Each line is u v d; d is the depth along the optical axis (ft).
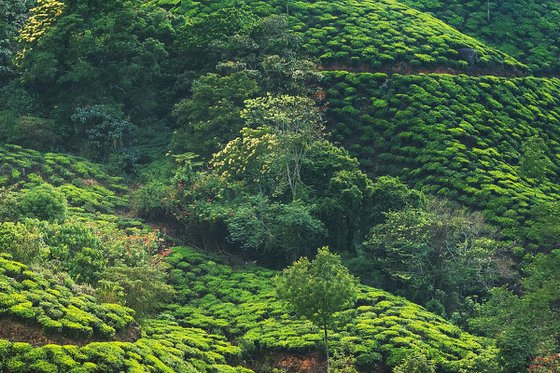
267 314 157.07
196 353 136.56
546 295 143.23
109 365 113.50
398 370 133.80
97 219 184.14
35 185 193.36
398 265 176.76
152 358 121.80
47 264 138.62
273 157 190.08
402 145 219.82
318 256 138.51
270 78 227.40
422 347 143.23
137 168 217.56
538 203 196.85
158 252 179.52
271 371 143.33
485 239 175.11
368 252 182.19
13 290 122.01
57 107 229.45
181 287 166.61
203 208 187.11
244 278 172.04
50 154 210.79
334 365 135.74
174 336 141.08
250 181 195.52
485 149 219.20
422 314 157.69
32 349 110.52
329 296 133.59
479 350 146.92
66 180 203.51
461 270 173.58
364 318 153.48
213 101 218.18
